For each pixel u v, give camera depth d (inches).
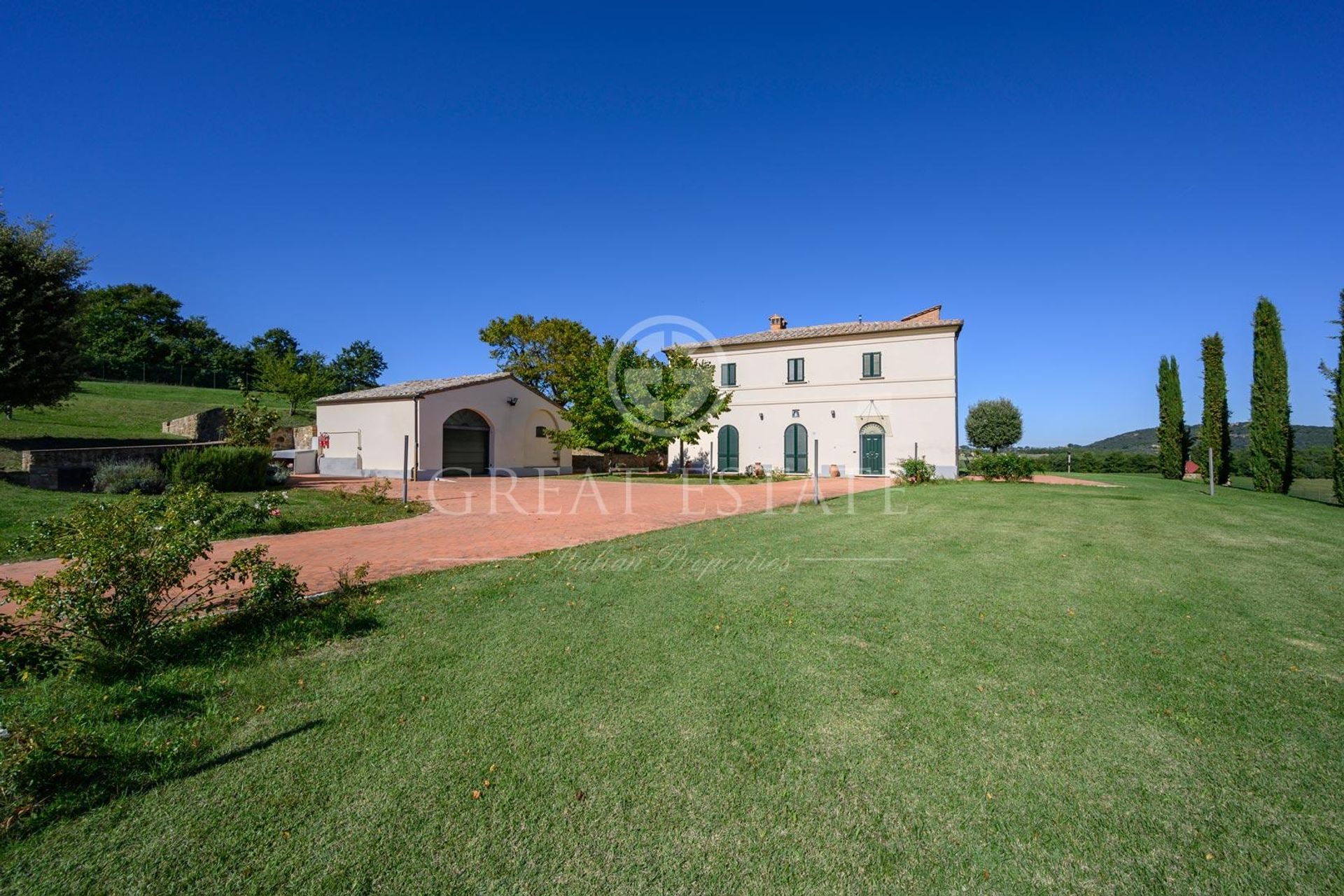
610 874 91.7
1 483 485.1
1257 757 121.7
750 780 114.7
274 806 106.8
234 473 596.1
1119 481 885.2
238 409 914.7
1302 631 192.9
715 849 96.9
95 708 139.1
